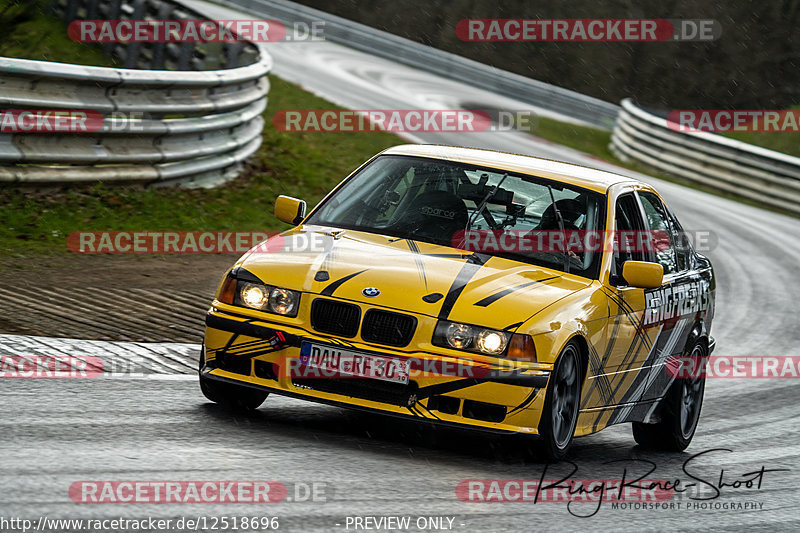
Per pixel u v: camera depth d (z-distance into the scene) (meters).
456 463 20.83
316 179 59.72
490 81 131.88
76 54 78.25
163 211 46.00
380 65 129.50
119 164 46.28
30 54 69.44
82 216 42.41
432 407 20.30
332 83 104.12
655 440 26.88
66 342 27.27
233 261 42.66
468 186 24.53
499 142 95.06
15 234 38.91
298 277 21.30
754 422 31.08
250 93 57.50
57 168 43.66
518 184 24.59
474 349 20.28
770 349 43.78
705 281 28.98
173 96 48.59
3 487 15.65
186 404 22.86
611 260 23.64
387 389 20.38
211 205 49.03
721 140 100.38
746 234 76.44
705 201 90.75
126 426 20.27
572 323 21.27
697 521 19.47
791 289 58.75
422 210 23.98
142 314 31.97
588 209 24.22
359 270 21.39
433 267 21.78
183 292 35.88
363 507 16.81
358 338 20.53
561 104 132.12
